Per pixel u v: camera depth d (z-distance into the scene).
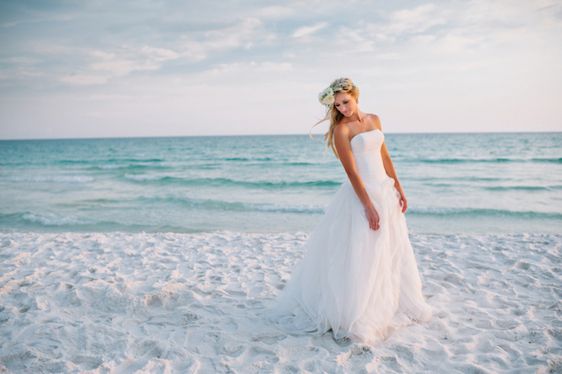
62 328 3.32
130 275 5.01
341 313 3.09
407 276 3.45
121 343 3.11
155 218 11.66
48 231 10.10
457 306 3.88
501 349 3.02
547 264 5.46
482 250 6.24
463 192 16.22
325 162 33.53
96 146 77.00
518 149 40.78
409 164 28.41
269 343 3.15
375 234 3.12
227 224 10.76
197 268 5.43
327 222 3.35
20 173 28.20
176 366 2.81
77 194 17.03
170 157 43.62
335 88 3.11
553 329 3.31
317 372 2.70
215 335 3.26
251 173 26.31
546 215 11.43
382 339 3.14
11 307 3.82
